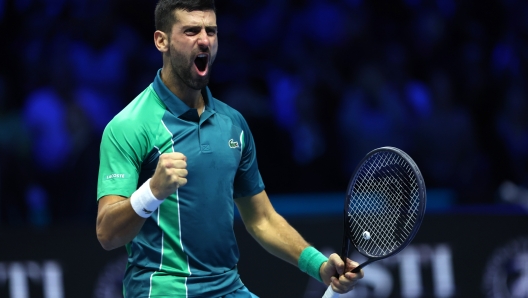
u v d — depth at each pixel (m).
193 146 12.99
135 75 30.50
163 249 12.92
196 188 12.92
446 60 33.25
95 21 30.47
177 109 13.03
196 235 12.95
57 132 27.88
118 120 12.83
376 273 24.12
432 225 24.52
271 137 29.47
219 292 13.22
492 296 24.44
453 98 31.36
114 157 12.64
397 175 13.40
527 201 27.45
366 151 29.30
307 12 32.53
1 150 27.25
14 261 23.14
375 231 13.43
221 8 32.47
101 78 29.66
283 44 32.16
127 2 32.22
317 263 13.68
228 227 13.27
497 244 24.59
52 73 29.27
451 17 34.06
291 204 26.62
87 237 23.39
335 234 24.22
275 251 14.37
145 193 11.77
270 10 32.53
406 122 29.83
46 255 23.23
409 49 33.00
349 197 13.49
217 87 30.72
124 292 13.45
